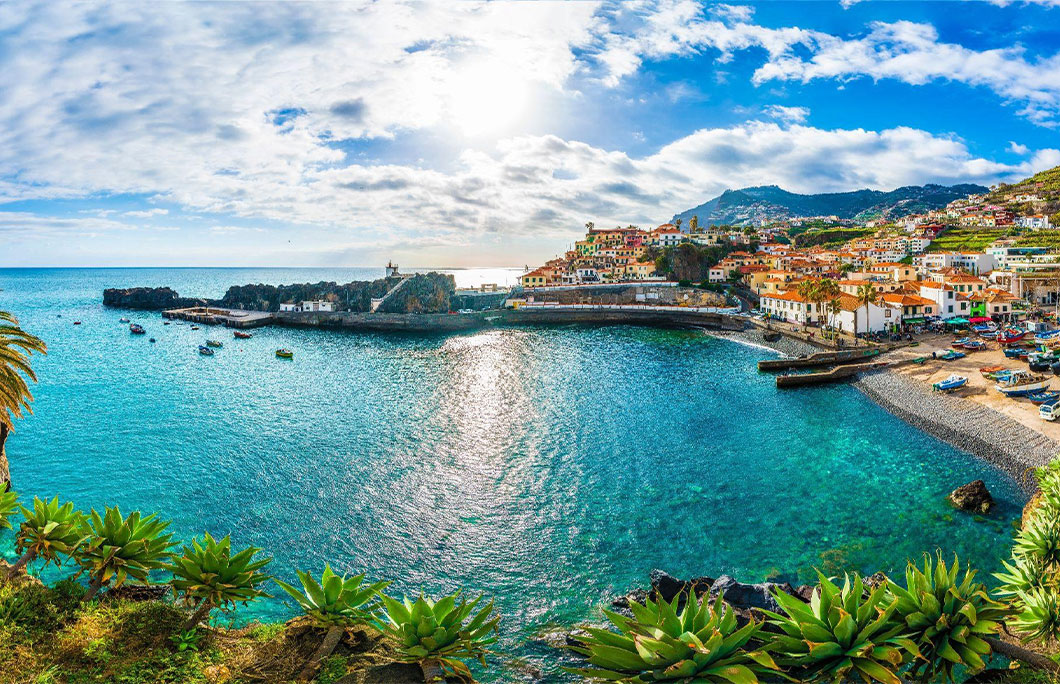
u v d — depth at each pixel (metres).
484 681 26.39
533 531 41.69
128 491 49.06
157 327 173.25
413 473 52.69
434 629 18.17
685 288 190.00
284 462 55.75
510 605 33.12
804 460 54.88
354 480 51.12
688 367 101.81
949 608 15.27
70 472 53.50
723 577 31.45
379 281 199.25
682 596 31.53
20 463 55.94
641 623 14.53
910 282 148.88
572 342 136.38
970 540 39.00
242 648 19.84
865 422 66.62
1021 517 41.62
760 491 47.91
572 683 26.09
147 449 59.81
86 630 18.94
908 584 16.06
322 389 89.25
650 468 53.41
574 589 34.59
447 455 57.59
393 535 41.22
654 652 13.07
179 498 47.53
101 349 131.38
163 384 93.38
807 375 85.38
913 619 14.88
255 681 17.83
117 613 20.38
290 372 103.88
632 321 169.62
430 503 46.41
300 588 34.62
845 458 55.25
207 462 55.88
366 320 172.25
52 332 161.75
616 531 41.50
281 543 40.09
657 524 42.44
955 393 72.19
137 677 17.20
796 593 30.73
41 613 20.00
